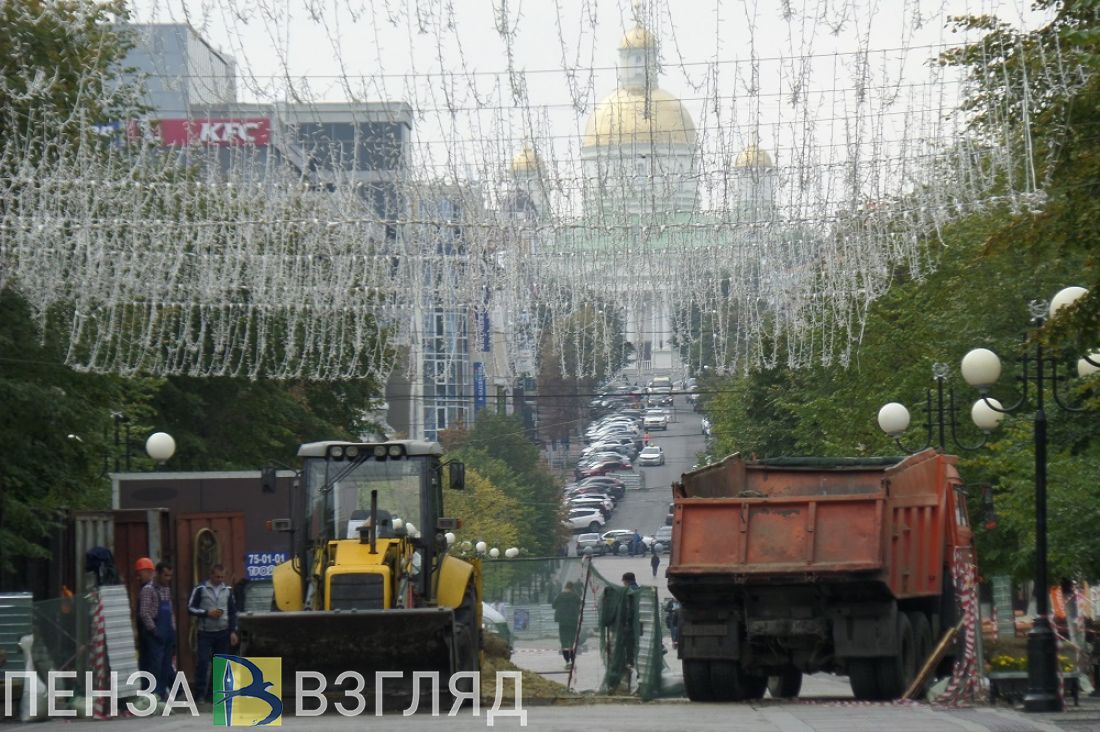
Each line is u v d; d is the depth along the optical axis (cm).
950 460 7569
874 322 11200
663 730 4678
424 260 5653
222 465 12850
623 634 7375
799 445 14050
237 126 5388
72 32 5891
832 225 5628
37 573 8138
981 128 5584
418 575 6259
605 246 5584
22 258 6075
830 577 6175
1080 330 6078
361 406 14900
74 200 5994
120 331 7188
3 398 7575
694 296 5828
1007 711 5812
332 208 5488
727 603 6444
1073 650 8519
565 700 6631
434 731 4669
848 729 4734
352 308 6200
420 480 6391
